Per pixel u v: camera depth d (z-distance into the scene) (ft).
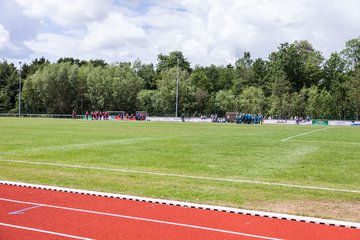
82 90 380.37
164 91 338.95
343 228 28.60
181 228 27.94
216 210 32.96
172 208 33.40
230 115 279.90
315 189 40.86
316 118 302.86
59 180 44.75
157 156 66.33
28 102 376.07
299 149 79.92
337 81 362.74
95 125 177.88
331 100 304.50
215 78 474.90
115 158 63.31
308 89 333.01
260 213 31.68
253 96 338.34
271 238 26.17
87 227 27.84
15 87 414.00
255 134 125.70
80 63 521.24
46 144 84.53
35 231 26.84
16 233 26.40
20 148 76.18
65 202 34.94
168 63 473.67
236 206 33.99
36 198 36.29
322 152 75.05
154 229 27.61
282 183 44.01
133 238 25.63
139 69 409.90
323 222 29.71
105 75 369.30
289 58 409.90
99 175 47.88
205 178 46.39
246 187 41.63
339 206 34.30
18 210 32.09
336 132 145.38
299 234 27.07
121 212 31.89
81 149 75.61
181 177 46.91
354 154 72.23
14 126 157.79
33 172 49.52
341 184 43.98
